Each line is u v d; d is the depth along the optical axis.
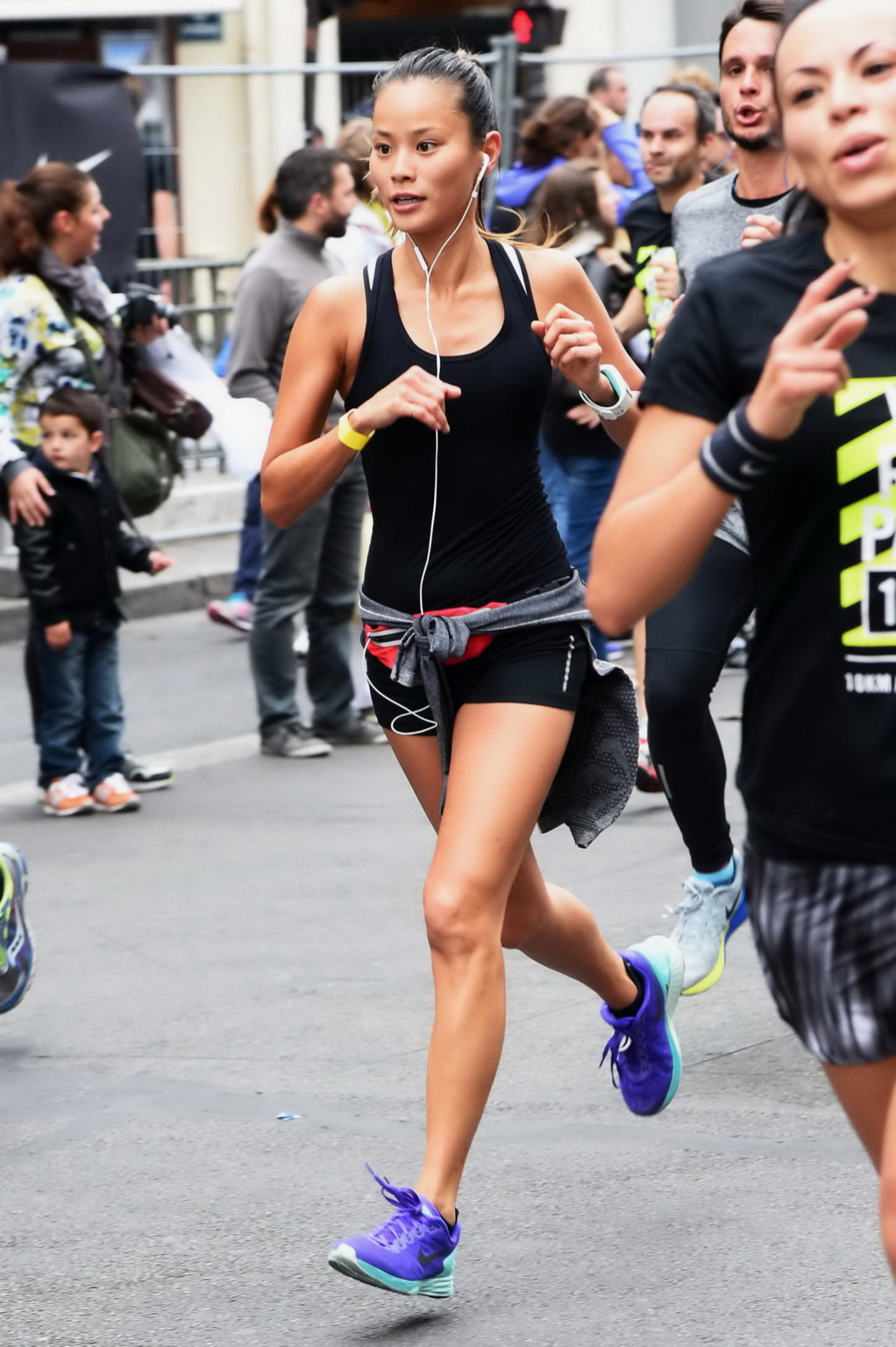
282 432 5.59
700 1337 5.10
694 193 7.86
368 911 9.15
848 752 3.70
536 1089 6.86
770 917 3.87
